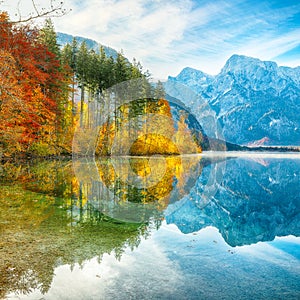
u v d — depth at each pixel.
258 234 5.18
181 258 3.88
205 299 2.84
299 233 5.28
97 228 5.26
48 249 4.12
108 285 3.10
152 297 2.86
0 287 3.04
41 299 2.82
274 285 3.14
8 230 4.95
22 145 18.38
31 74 16.78
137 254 4.02
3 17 9.01
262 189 11.28
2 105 11.75
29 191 8.95
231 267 3.61
